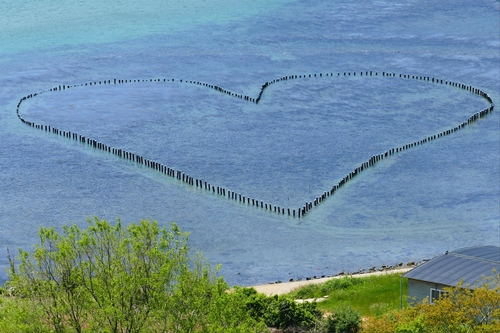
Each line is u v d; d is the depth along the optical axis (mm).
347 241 152625
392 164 199750
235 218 164750
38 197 176250
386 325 82125
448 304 76625
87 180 188500
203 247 149750
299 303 95875
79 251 73625
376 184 185250
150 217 165375
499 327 73250
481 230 157125
